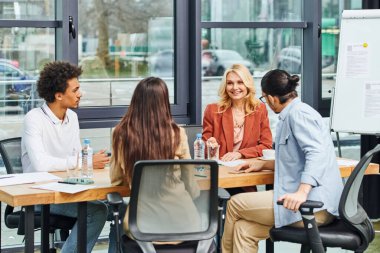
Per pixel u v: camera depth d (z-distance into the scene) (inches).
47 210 156.5
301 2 231.5
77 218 149.1
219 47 221.0
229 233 155.9
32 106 203.0
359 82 205.6
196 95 216.4
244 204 152.6
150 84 138.3
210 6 219.5
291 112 149.2
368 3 235.5
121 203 135.4
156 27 216.2
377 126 203.6
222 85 186.1
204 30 218.5
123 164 138.7
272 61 228.7
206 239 135.5
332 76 235.3
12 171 167.5
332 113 207.9
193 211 135.3
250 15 224.7
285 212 148.3
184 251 135.7
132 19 212.7
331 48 234.4
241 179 155.3
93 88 209.2
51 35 202.8
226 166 168.6
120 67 212.4
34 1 199.6
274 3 227.5
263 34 226.4
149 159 136.8
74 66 166.7
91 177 152.8
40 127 164.1
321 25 230.4
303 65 233.3
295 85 151.6
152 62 216.8
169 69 219.3
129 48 213.2
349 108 206.1
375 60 204.7
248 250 153.4
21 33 199.2
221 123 185.5
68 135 169.2
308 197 145.9
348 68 206.8
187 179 133.8
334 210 147.9
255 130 184.7
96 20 207.5
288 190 148.8
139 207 133.6
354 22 207.3
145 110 137.7
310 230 142.1
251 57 225.8
